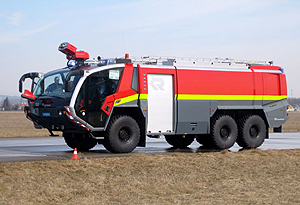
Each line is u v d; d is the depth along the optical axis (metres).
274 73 19.20
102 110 15.31
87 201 9.26
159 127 16.48
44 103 15.80
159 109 16.45
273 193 10.16
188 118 16.98
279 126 19.50
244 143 18.47
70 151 16.66
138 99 16.02
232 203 9.17
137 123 16.23
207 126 17.45
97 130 15.33
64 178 10.99
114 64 15.73
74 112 14.81
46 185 10.30
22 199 9.18
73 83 15.27
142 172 11.91
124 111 16.23
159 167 12.52
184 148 18.91
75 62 16.36
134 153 15.88
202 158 14.12
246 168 13.02
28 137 27.03
